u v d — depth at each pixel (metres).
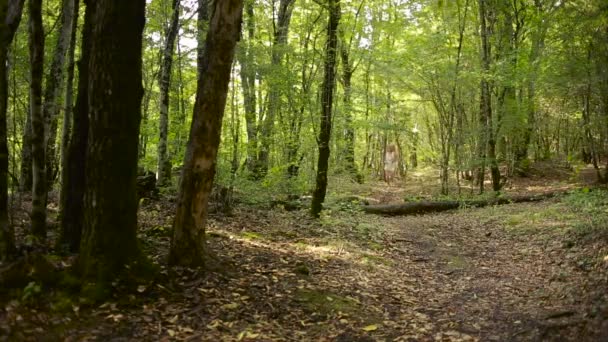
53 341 4.34
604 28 14.66
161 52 13.78
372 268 8.12
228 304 5.51
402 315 6.12
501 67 17.45
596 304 5.68
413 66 18.98
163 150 12.04
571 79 16.84
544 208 13.88
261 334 4.99
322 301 6.09
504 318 6.05
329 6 11.57
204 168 6.17
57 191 12.30
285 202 14.03
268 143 14.59
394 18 19.78
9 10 5.86
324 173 12.23
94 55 5.38
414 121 30.91
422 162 36.28
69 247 6.22
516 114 18.81
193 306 5.37
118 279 5.39
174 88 14.50
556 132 27.78
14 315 4.52
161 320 4.98
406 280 7.80
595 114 19.64
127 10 5.34
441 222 14.02
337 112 17.92
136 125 5.61
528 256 9.21
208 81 6.00
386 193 22.39
